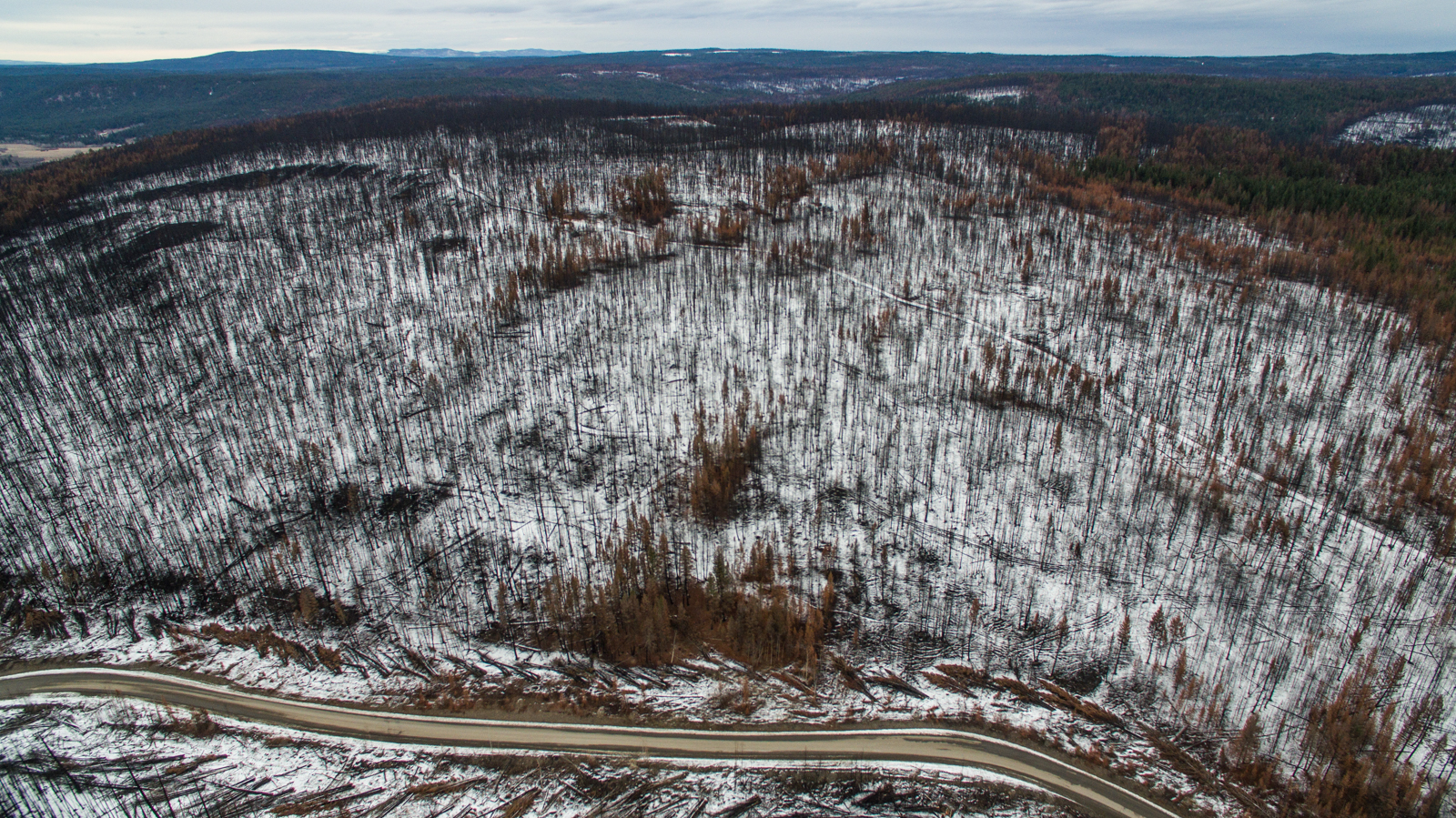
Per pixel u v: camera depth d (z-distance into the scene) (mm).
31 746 40188
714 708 42594
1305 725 39969
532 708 42656
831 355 74188
